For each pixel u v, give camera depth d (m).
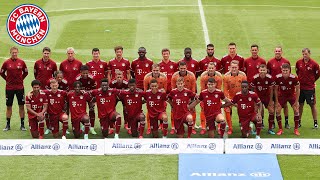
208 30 34.00
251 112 19.52
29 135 20.33
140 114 19.64
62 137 19.36
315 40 32.28
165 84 20.38
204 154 18.31
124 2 41.72
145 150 18.48
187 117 19.36
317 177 16.94
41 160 18.11
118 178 16.91
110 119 19.67
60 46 31.58
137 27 34.91
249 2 41.38
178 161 17.92
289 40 32.19
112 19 36.81
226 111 20.34
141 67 21.58
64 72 21.22
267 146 18.39
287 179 16.83
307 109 22.77
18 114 22.45
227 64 21.58
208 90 19.38
